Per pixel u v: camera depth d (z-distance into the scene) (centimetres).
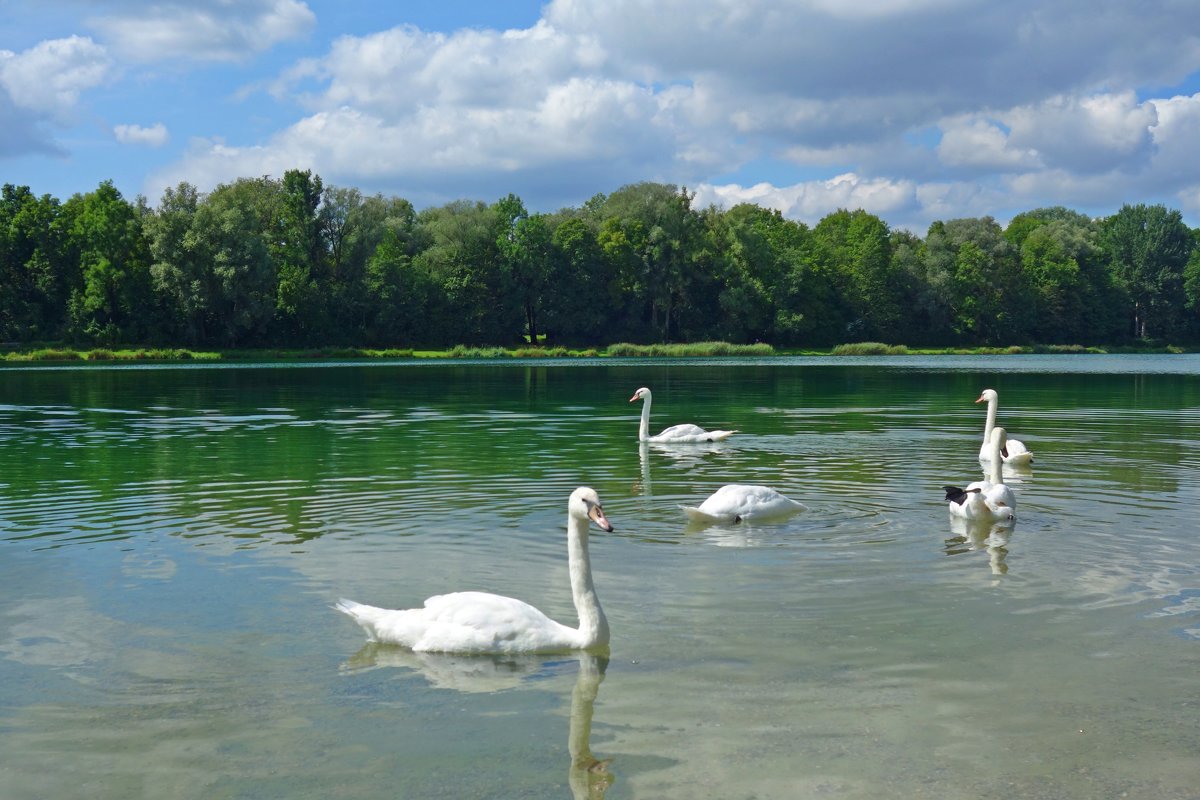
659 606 934
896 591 979
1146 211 14388
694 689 739
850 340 12581
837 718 688
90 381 5438
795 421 2898
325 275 10712
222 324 9806
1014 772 614
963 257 12875
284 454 2067
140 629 881
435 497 1516
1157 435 2438
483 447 2205
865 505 1447
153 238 9350
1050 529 1273
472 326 11056
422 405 3584
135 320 9606
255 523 1315
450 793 594
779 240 12875
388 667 793
